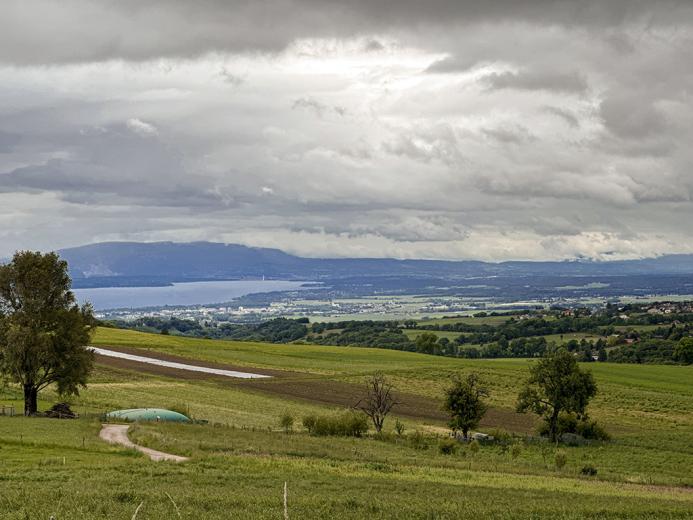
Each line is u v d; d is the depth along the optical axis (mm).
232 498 33562
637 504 41125
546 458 76500
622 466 73250
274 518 28953
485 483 49250
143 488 36156
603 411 107625
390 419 98500
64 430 63906
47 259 82312
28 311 80812
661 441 87625
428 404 112812
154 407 91312
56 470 42312
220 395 110438
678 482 61406
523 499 40625
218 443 61312
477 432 90438
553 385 90125
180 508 30469
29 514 27328
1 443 53812
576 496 44344
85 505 29859
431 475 51812
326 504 33188
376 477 47812
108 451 52875
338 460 57312
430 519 31250
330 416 81938
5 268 81188
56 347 80438
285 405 104750
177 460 49719
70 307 83375
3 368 79312
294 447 63219
